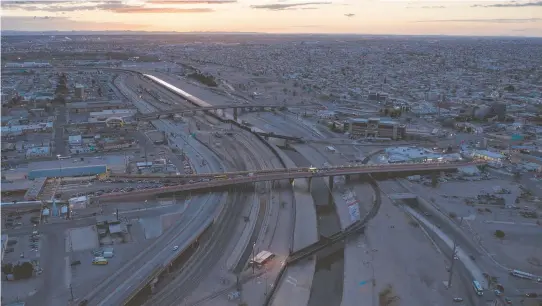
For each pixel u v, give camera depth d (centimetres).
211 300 13825
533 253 17012
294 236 18550
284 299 14275
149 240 16838
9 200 19962
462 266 16175
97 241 16550
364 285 15012
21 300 13038
